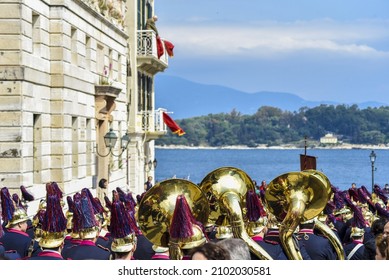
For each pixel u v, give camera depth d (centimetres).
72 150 5550
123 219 1747
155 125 8950
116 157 6969
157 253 1878
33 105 4681
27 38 4531
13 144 4394
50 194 1827
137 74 8188
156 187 1727
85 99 5812
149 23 8588
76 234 2111
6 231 2408
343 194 3006
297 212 1945
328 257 2216
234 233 1853
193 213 1745
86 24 5838
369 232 2483
